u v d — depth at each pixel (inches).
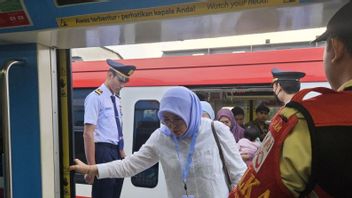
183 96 86.5
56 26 68.4
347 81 40.9
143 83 220.4
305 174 36.6
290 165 37.2
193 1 57.5
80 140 240.8
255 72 200.2
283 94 145.2
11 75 84.0
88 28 67.1
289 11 55.1
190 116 86.9
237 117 200.2
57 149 89.2
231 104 207.8
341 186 35.5
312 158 36.1
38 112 82.9
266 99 200.1
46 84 85.2
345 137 36.1
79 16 66.2
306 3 51.3
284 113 40.0
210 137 88.7
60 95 90.0
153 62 223.6
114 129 147.7
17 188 85.6
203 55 215.9
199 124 88.6
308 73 189.2
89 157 138.5
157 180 213.2
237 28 67.9
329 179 35.7
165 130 92.6
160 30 69.2
